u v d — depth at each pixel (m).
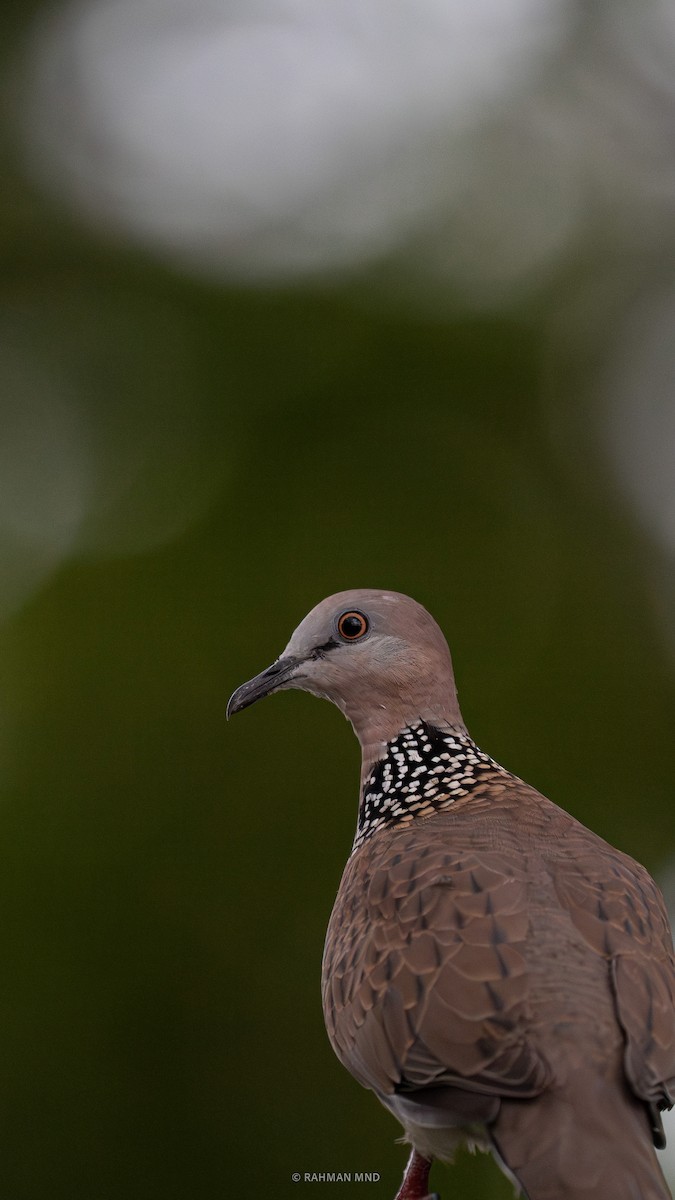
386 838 7.59
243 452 15.48
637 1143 5.65
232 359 15.79
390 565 14.88
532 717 14.35
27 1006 13.22
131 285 16.11
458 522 15.20
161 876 13.59
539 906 6.45
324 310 15.77
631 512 15.41
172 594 14.64
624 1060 5.90
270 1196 12.88
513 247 16.12
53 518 15.45
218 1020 13.26
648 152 16.28
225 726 14.04
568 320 15.86
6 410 15.90
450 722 8.31
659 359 15.87
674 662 14.70
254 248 16.19
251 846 13.71
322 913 13.44
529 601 14.87
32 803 13.73
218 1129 13.04
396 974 6.39
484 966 6.19
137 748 13.95
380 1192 12.69
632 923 6.50
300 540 15.00
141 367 15.97
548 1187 5.54
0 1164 12.95
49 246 16.23
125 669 14.23
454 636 14.79
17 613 14.62
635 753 14.26
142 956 13.38
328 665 8.48
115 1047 13.19
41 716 14.05
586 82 16.41
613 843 14.01
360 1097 12.95
